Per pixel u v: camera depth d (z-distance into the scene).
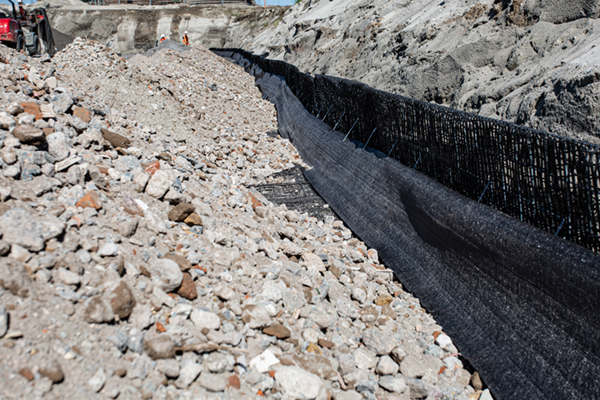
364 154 6.95
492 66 8.51
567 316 3.30
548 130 6.11
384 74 12.05
